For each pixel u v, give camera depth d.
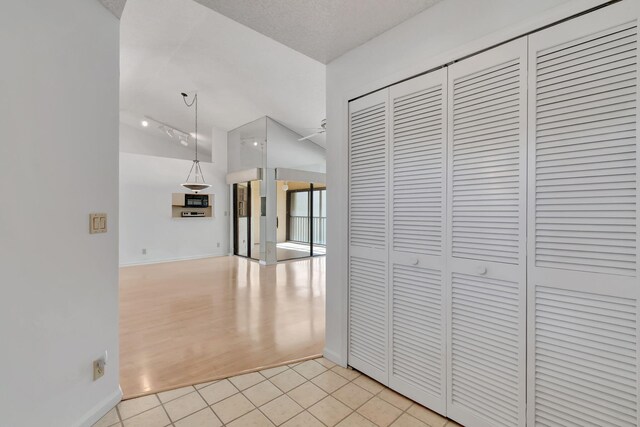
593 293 1.22
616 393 1.17
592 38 1.21
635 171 1.13
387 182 1.95
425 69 1.75
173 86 5.54
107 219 1.73
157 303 3.83
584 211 1.24
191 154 9.05
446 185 1.67
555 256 1.31
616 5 1.16
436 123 1.71
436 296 1.72
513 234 1.43
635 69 1.12
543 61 1.33
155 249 6.61
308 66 4.37
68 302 1.49
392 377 1.93
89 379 1.61
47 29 1.39
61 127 1.46
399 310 1.89
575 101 1.26
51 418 1.40
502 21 1.46
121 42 4.03
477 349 1.55
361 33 1.97
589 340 1.23
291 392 1.93
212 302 3.88
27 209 1.30
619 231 1.17
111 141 1.76
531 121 1.37
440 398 1.70
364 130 2.10
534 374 1.36
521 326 1.40
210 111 6.61
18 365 1.27
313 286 4.70
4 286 1.22
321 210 8.27
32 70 1.32
